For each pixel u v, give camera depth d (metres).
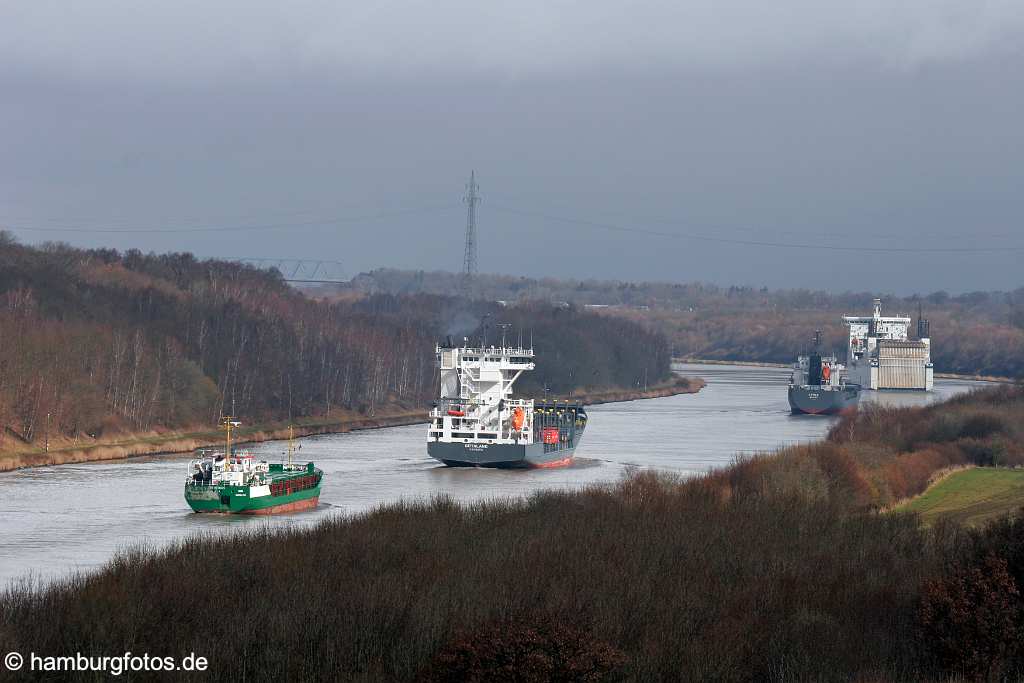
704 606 156.75
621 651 133.12
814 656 139.75
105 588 155.00
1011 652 133.00
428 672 130.25
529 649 126.81
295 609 150.50
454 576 165.38
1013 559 145.12
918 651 140.75
